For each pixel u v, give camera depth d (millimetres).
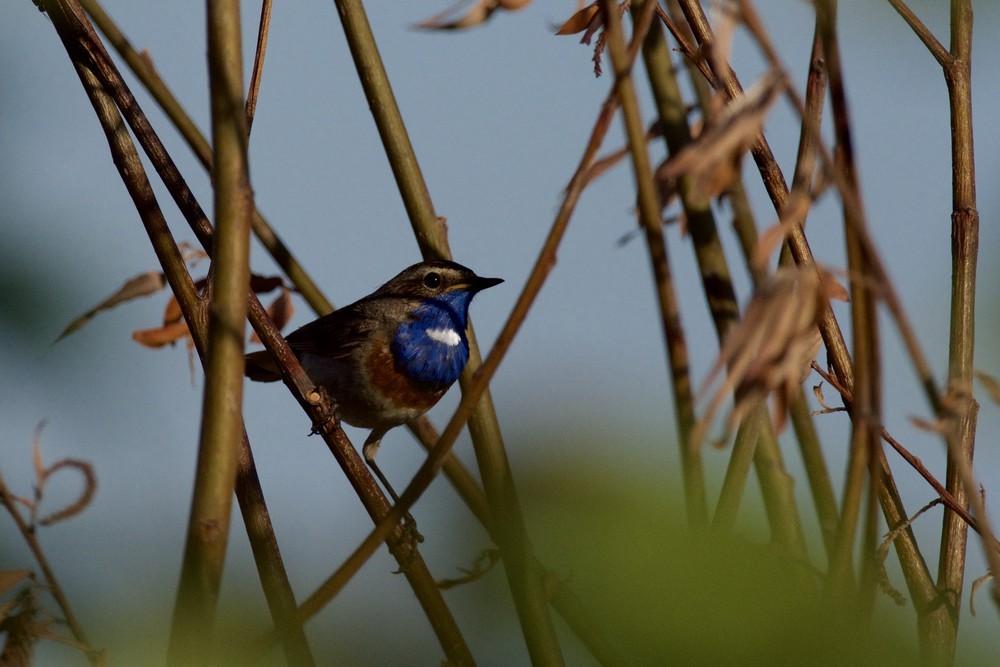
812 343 3311
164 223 3559
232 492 2326
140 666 2158
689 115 3943
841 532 2201
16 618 2494
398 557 3375
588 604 1476
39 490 2838
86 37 3588
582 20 3449
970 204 3373
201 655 2148
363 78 4020
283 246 4184
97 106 3594
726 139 2002
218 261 2377
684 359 3213
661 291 3230
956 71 3365
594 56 3475
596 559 1468
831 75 2207
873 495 2227
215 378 2344
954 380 3170
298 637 2363
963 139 3367
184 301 3527
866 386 2217
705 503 1799
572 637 2775
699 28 3381
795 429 3346
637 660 1441
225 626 2438
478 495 3484
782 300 1966
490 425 3504
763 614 1431
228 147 2389
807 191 2322
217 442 2318
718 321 3689
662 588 1431
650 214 2725
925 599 3129
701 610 1427
